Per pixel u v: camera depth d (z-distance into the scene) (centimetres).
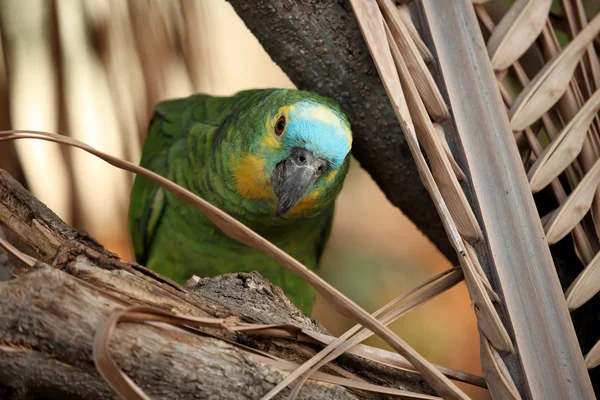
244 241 245
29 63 565
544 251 308
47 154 575
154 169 574
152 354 229
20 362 219
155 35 589
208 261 564
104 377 205
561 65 352
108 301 226
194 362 237
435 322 905
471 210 309
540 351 292
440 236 465
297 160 464
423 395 271
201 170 538
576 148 341
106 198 622
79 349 219
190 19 603
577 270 368
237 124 514
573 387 287
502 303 299
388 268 898
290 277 581
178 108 605
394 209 955
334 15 386
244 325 257
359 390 286
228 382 241
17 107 560
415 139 298
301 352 278
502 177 321
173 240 563
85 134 594
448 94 333
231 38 809
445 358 877
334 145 455
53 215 292
